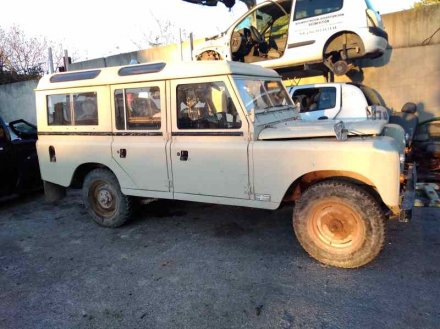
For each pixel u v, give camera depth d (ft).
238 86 12.87
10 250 14.74
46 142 17.11
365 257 11.35
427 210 16.26
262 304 10.02
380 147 10.84
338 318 9.25
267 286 10.90
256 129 12.66
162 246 14.16
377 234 11.13
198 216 17.26
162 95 13.94
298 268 11.87
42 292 11.28
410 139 20.42
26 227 17.46
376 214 11.09
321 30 24.49
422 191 18.39
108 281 11.71
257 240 14.23
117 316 9.84
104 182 16.20
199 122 13.47
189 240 14.58
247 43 27.58
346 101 20.76
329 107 21.02
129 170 15.06
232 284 11.12
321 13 24.47
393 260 12.03
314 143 11.69
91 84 15.46
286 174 12.05
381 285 10.62
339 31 23.91
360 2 23.50
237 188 12.96
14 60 71.51
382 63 29.43
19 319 9.96
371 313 9.37
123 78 14.71
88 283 11.66
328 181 11.85
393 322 8.98
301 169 11.79
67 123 16.58
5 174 20.51
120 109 15.03
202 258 12.94
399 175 10.83
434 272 11.16
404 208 11.05
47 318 9.93
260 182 12.52
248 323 9.25
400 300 9.84
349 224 11.50
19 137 22.36
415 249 12.71
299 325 9.07
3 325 9.73
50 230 16.84
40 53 73.41
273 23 27.89
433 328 8.69
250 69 14.23
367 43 23.44
